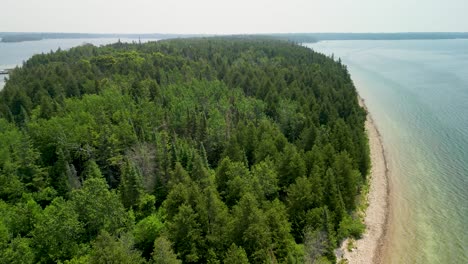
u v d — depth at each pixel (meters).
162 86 123.94
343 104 109.75
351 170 63.69
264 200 54.66
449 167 84.56
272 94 113.81
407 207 68.81
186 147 71.62
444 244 58.75
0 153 66.81
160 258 38.94
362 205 68.62
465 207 68.62
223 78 148.62
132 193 57.66
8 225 51.06
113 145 71.75
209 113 97.94
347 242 58.09
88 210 48.84
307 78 143.00
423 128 111.38
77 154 72.81
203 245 45.09
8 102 105.38
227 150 70.94
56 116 85.38
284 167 63.16
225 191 58.41
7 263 41.12
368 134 106.06
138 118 88.88
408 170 83.62
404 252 57.00
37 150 72.50
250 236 43.94
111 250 37.56
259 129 84.19
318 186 56.84
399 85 175.75
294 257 47.31
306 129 82.88
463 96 149.50
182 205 45.53
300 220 54.53
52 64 164.62
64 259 45.34
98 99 99.12
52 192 64.25
